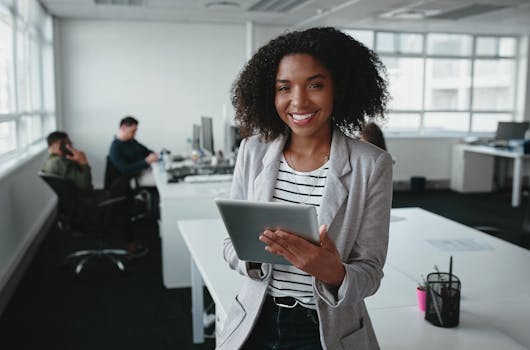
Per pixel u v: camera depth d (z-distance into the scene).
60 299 3.80
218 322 1.91
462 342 1.54
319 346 1.16
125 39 7.62
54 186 4.10
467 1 5.88
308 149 1.20
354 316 1.16
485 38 8.86
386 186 1.13
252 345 1.23
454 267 2.34
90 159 7.71
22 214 4.67
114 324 3.36
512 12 6.64
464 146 8.20
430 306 1.67
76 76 7.53
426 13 6.81
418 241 2.79
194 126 6.64
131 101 7.76
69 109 7.57
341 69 1.14
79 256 4.80
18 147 5.09
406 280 2.14
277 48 1.17
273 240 1.01
